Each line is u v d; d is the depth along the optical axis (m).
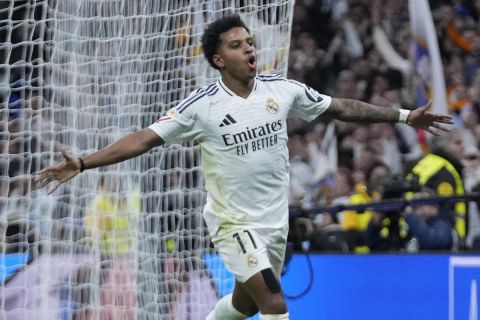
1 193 12.44
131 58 12.10
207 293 11.75
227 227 7.80
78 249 12.23
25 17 13.02
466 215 11.94
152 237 12.08
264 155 7.67
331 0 21.70
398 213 12.23
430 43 18.89
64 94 12.12
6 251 12.51
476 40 19.83
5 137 12.84
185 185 12.02
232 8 11.37
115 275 12.20
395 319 11.66
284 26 10.80
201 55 11.80
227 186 7.73
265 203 7.75
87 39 12.15
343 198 15.53
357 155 18.27
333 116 8.00
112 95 12.10
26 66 12.80
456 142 16.22
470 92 18.73
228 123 7.61
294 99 7.80
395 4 20.95
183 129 7.68
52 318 12.12
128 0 12.15
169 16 11.98
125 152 7.50
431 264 11.55
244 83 7.68
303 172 18.72
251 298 8.34
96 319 12.16
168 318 11.96
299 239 12.22
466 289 11.27
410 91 19.53
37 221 12.17
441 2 20.47
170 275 11.98
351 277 12.03
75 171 7.33
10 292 12.14
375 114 8.02
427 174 11.94
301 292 12.30
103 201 12.20
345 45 21.19
